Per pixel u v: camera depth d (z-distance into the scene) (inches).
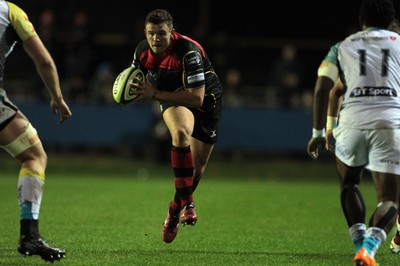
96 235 1243.2
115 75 3326.8
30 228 880.9
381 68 879.1
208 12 3417.8
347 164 894.4
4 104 869.2
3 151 2908.5
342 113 893.2
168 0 3398.1
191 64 1059.3
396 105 871.7
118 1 3353.8
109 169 2723.9
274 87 2920.8
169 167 2778.1
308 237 1275.8
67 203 1724.9
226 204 1779.0
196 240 1214.3
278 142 2770.7
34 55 868.6
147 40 1096.2
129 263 975.0
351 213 904.3
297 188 2274.9
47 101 2822.3
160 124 2743.6
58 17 3221.0
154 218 1485.0
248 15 3464.6
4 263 948.6
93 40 3164.4
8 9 860.0
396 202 872.3
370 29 910.4
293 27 3469.5
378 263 1012.5
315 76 3462.1
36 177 887.7
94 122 2753.4
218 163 2837.1
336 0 3462.1
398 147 864.9
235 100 2930.6
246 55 3432.6
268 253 1090.7
